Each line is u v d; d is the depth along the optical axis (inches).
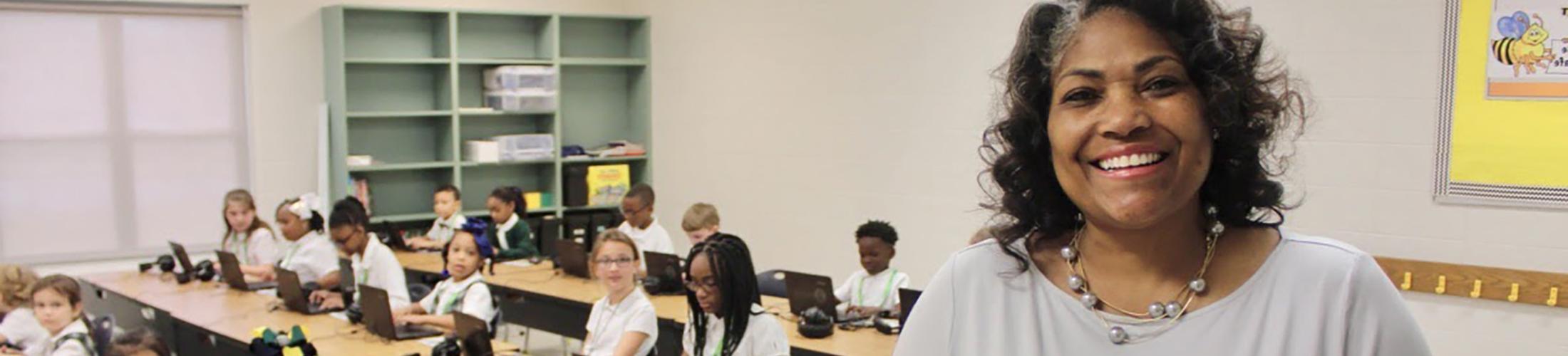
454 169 331.6
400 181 337.1
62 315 195.0
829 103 299.0
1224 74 37.2
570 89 358.6
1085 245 41.1
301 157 320.2
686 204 349.4
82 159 297.7
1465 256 197.9
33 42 288.8
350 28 323.3
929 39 271.9
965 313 43.6
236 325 211.0
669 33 350.9
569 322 234.4
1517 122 190.1
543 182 356.8
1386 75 202.8
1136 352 39.4
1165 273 39.4
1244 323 38.5
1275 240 40.0
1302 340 37.8
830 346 179.8
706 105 338.3
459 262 207.5
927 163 274.8
